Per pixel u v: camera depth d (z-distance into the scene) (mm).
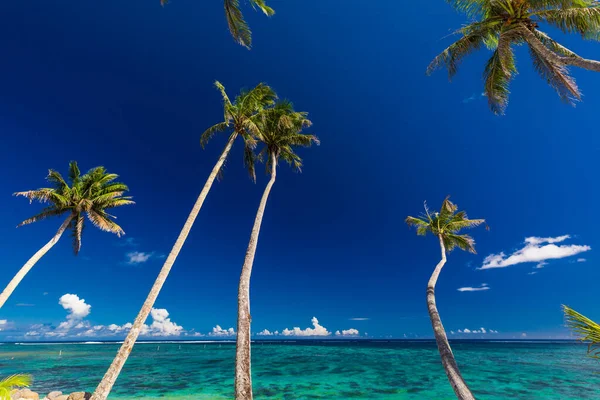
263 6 14781
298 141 20250
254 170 20578
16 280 17578
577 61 9430
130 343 11414
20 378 5367
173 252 13461
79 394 17328
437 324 13336
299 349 76062
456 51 13562
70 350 73062
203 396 19219
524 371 30609
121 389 21562
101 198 21891
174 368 34406
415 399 19109
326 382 24578
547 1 10594
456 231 20844
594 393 20391
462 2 12523
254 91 17844
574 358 45375
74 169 22203
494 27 12359
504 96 14188
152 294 12492
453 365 11375
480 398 19141
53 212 21438
